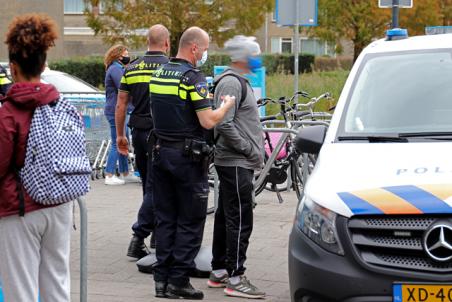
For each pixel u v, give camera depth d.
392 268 6.54
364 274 6.59
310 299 6.90
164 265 9.34
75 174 6.43
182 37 9.06
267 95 31.56
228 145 9.20
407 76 8.56
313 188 7.17
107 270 10.55
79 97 19.39
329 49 62.84
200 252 10.45
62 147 6.40
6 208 6.39
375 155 7.49
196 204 9.09
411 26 49.25
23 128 6.36
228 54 9.30
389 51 8.99
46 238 6.59
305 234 7.00
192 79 8.87
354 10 49.56
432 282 6.45
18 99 6.33
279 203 15.34
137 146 10.75
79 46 63.59
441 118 8.06
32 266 6.54
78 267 10.70
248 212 9.35
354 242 6.66
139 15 40.97
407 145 7.63
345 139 8.00
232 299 9.30
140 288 9.73
